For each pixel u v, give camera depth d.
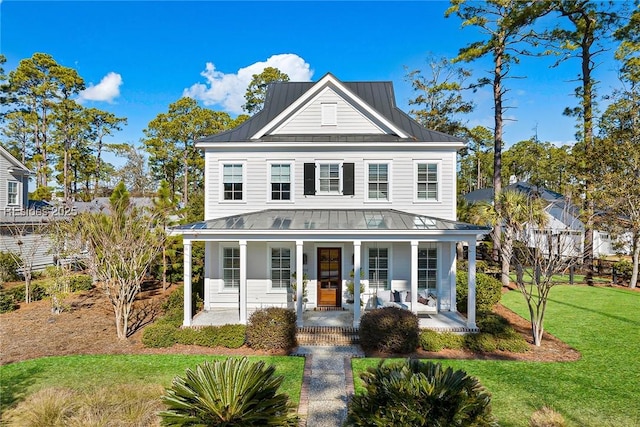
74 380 9.91
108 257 13.62
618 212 22.17
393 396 5.67
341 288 17.16
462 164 77.38
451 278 16.22
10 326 14.91
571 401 8.75
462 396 5.60
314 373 10.61
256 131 18.14
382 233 14.28
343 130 17.97
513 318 16.08
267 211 17.33
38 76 45.75
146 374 10.33
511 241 16.73
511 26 22.95
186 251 14.50
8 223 24.39
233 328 12.99
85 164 54.28
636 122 21.98
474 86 25.52
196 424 5.83
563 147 45.88
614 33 23.66
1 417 7.92
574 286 22.95
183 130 54.41
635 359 11.38
